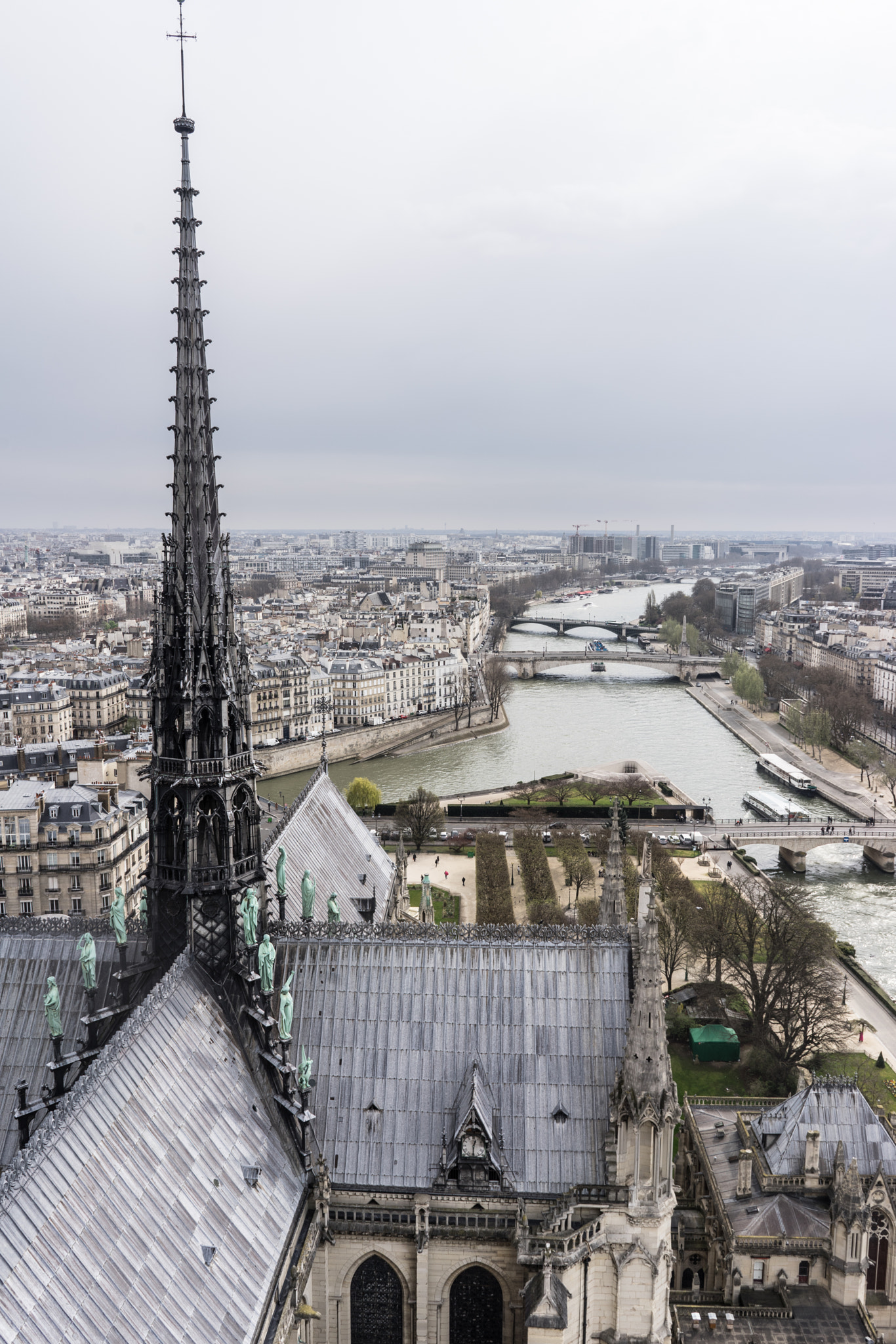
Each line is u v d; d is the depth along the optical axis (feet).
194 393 281.33
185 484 282.97
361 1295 286.25
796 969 625.00
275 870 393.29
